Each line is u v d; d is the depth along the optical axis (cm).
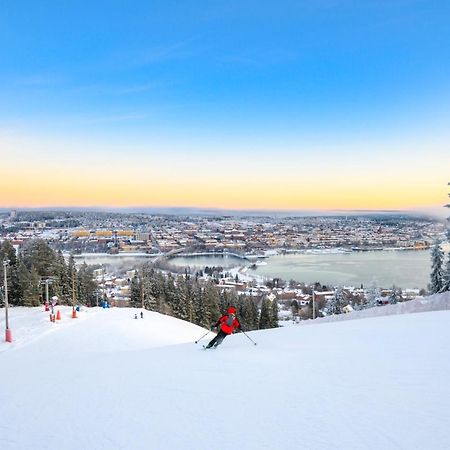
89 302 7225
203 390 539
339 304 5450
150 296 6706
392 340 851
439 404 416
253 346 1021
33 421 464
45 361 1234
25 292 5250
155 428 409
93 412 480
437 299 2098
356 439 346
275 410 434
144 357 957
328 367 620
